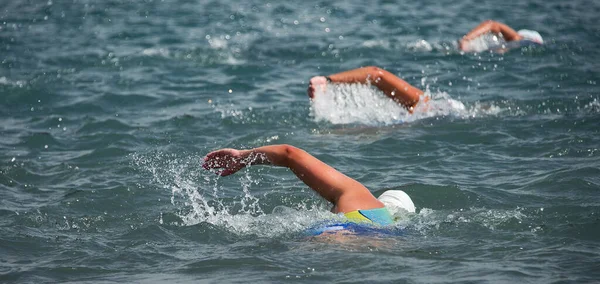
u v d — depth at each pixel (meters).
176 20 71.38
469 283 17.55
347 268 18.62
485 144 32.59
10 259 20.08
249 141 33.66
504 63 50.41
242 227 22.28
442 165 29.72
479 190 26.17
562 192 25.56
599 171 27.41
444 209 24.56
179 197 25.95
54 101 42.00
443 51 55.09
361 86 38.03
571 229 21.72
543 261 19.12
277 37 62.16
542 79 45.50
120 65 51.69
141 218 23.72
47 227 22.91
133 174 28.73
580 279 17.81
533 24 66.12
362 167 29.77
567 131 34.00
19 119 38.62
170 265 19.39
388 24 67.81
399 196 23.91
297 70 50.31
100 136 34.59
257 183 27.47
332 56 54.44
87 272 19.06
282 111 39.00
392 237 20.86
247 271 18.64
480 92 42.97
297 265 18.88
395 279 17.86
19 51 56.31
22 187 27.56
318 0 84.25
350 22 69.56
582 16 70.19
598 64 49.50
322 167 22.69
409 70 49.44
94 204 25.22
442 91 43.53
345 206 21.95
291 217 22.80
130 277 18.59
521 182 26.94
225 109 39.59
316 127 36.22
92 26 67.88
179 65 51.78
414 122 36.56
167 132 35.22
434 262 19.08
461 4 79.19
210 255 20.02
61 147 33.22
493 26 56.28
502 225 22.23
